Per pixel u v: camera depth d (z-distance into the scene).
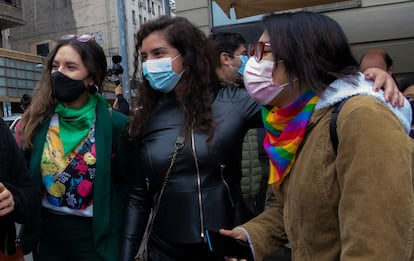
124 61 9.83
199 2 5.79
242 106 1.91
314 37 1.24
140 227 2.01
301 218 1.22
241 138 1.91
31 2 40.41
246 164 2.51
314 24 1.26
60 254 2.22
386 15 4.58
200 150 1.80
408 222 0.99
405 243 0.99
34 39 40.59
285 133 1.32
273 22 1.31
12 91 22.95
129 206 2.03
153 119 1.96
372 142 1.03
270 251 1.66
